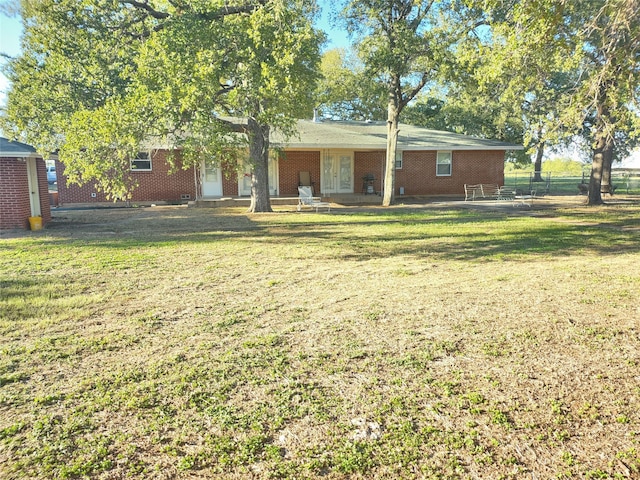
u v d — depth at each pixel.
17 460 2.56
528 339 4.20
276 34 9.84
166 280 6.59
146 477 2.43
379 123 28.44
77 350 4.07
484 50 8.67
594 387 3.32
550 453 2.62
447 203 20.77
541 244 9.55
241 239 10.42
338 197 21.36
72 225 13.34
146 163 20.25
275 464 2.54
